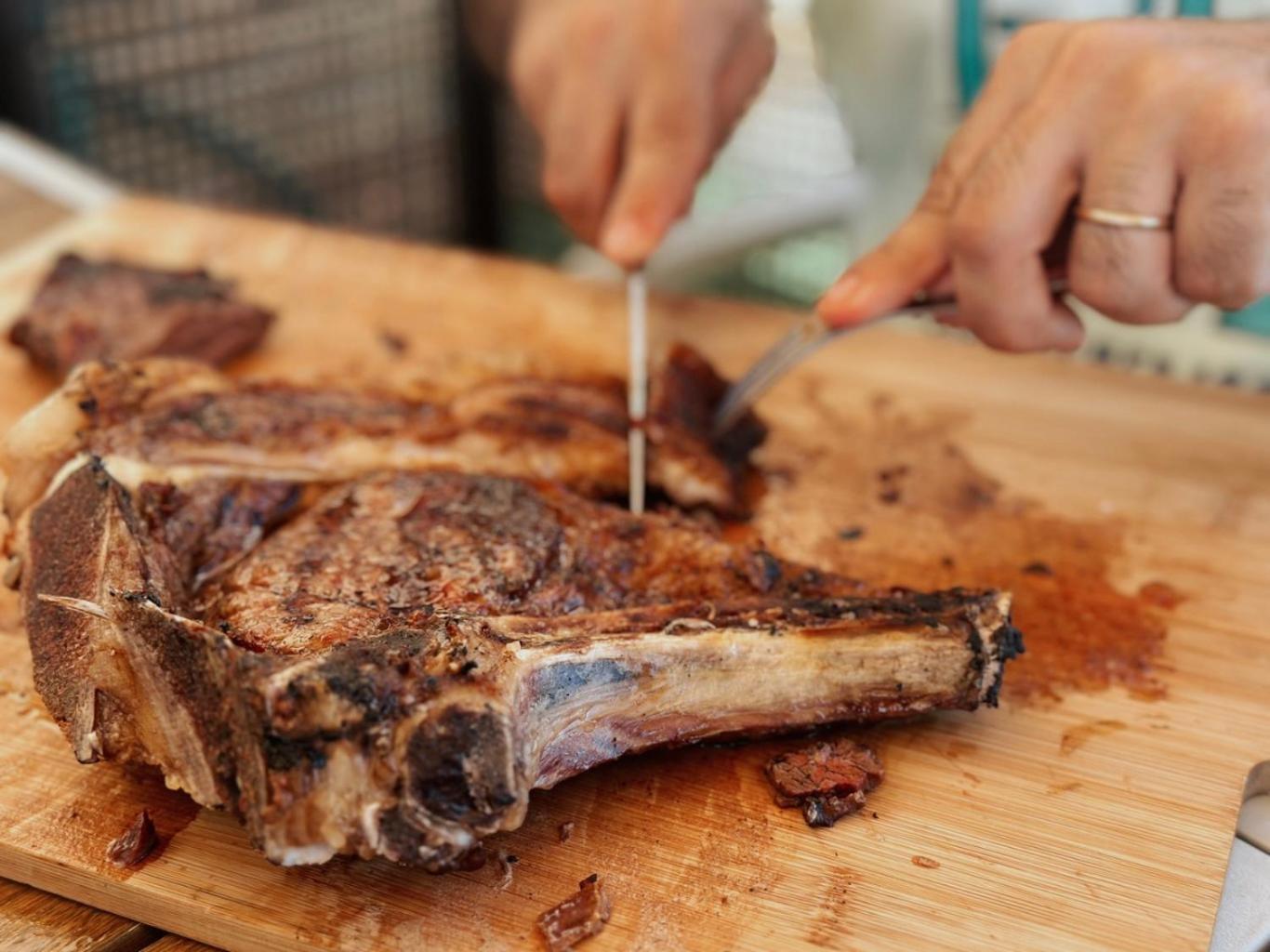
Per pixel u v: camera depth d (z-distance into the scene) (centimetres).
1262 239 39
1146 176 39
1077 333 43
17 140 64
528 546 38
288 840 32
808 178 84
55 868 34
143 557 35
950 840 35
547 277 57
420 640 33
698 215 86
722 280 70
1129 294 41
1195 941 33
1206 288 40
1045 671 40
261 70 74
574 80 50
